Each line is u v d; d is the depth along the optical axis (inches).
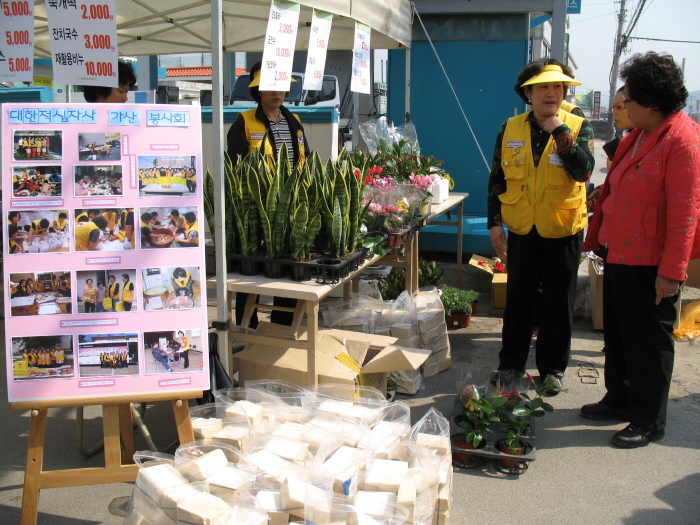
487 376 132.6
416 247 170.2
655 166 104.0
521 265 133.1
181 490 76.3
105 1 93.5
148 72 325.1
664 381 112.7
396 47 208.8
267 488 81.0
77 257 81.4
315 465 82.4
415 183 155.9
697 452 113.4
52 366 81.0
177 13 177.5
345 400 100.7
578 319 194.1
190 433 86.1
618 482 103.4
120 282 82.4
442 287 193.6
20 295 80.3
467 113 270.1
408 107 211.2
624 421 125.6
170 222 83.7
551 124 121.3
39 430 81.5
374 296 173.9
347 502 76.7
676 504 97.3
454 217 270.4
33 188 80.7
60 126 81.6
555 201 125.7
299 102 370.3
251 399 100.3
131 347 82.5
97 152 82.1
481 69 265.1
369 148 187.6
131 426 101.0
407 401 134.3
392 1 175.9
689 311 183.8
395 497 78.0
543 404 112.7
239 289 103.9
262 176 107.7
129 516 79.7
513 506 96.6
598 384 144.0
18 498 96.4
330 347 115.4
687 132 101.6
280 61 107.0
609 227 113.3
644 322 110.3
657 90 102.0
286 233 106.6
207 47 205.9
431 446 90.3
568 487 102.0
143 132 83.4
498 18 259.9
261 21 186.2
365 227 119.2
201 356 84.2
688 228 101.4
